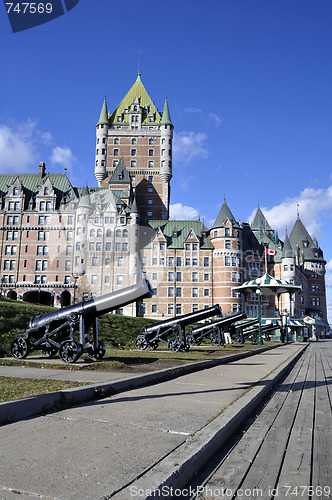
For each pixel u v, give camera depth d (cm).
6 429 559
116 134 9981
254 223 11281
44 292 6438
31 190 7806
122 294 1275
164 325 2250
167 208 9669
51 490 354
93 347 1441
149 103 10594
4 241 6775
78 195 7494
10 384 859
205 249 8138
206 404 745
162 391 896
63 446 480
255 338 4612
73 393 752
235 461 495
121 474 392
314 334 9300
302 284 10550
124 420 614
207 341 3816
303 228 12525
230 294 7862
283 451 538
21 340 1482
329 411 804
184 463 423
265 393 988
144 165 9825
